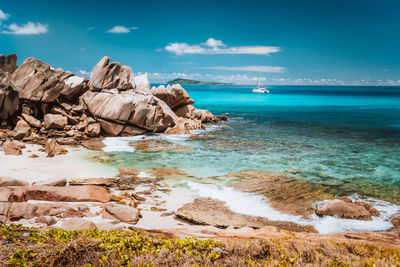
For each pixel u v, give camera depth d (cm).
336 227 1133
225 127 3788
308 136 3192
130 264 534
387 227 1155
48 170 1672
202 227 994
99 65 3394
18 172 1584
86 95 3225
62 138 2520
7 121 2627
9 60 3122
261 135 3203
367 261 595
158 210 1239
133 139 2817
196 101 8612
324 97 12556
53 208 1035
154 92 3900
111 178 1620
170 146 2534
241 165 1977
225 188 1538
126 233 733
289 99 10675
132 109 2986
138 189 1490
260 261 589
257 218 1191
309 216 1230
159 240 659
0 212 917
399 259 634
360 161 2147
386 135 3325
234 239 759
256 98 10681
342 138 3103
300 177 1752
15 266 499
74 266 527
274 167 1947
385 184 1658
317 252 642
